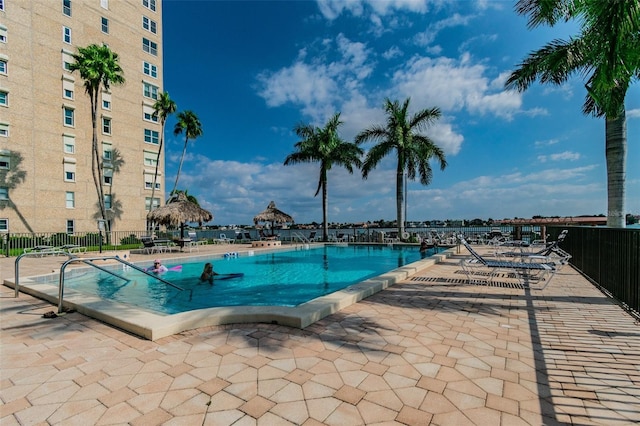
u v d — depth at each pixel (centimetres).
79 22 2412
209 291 799
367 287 561
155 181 2745
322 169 2334
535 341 341
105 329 389
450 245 1723
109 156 2597
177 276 1016
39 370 279
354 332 370
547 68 833
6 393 240
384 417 207
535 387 246
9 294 616
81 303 466
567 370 274
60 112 2305
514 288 618
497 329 380
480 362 290
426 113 1877
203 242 2244
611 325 393
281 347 326
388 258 1492
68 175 2342
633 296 454
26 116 2134
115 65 2072
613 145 734
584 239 773
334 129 2338
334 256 1570
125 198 2700
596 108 864
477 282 676
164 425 199
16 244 1681
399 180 1927
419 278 729
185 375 267
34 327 399
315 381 255
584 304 495
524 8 778
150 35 2925
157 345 335
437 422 201
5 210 2038
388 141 1922
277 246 1877
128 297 725
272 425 198
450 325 395
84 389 245
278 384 250
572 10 641
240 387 246
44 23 2225
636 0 409
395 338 351
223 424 200
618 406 220
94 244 2027
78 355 310
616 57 459
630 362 290
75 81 2384
